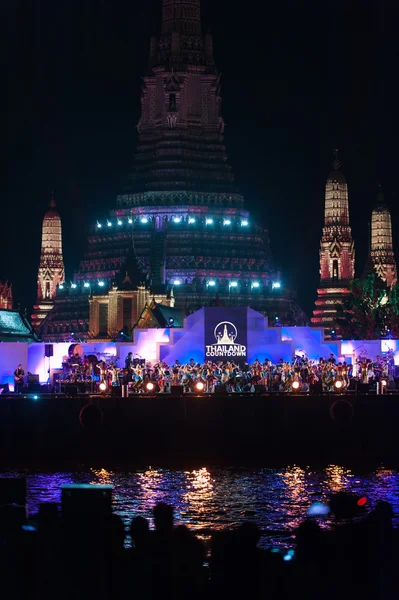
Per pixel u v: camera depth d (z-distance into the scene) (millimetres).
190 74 192750
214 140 193000
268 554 28781
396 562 29703
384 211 194500
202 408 83125
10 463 82062
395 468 77938
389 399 83062
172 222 184000
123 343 107438
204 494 67312
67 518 30531
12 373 107688
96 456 82812
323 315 184500
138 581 29031
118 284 168000
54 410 83562
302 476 74188
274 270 186375
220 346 104812
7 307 174750
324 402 83000
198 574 28953
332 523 55438
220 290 178625
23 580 29797
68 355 107625
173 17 194875
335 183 188750
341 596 28750
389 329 148000
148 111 194625
